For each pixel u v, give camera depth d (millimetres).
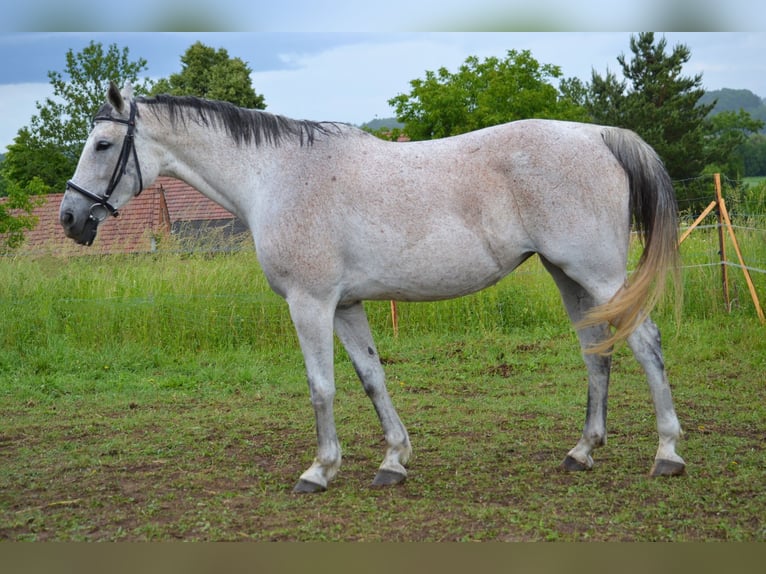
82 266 11039
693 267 10031
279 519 3990
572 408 6426
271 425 6246
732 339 8633
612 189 4148
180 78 34188
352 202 4246
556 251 4160
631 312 4129
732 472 4465
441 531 3740
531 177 4133
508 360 8609
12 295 10172
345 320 4605
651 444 5191
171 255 11055
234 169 4539
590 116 32844
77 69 31766
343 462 5102
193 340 9711
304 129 4484
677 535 3574
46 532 3924
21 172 32031
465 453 5152
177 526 3934
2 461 5324
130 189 4621
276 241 4320
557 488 4301
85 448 5613
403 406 6750
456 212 4191
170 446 5629
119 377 8375
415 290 4332
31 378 8250
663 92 31297
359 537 3695
